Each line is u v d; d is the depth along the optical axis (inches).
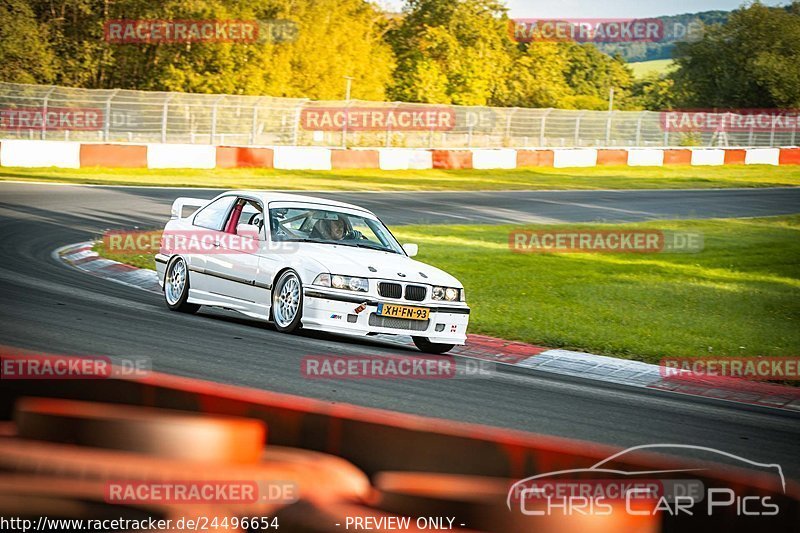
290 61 2662.4
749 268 849.5
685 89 3560.5
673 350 506.6
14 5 2277.3
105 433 124.4
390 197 1317.7
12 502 112.3
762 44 3412.9
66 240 770.2
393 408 305.4
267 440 147.1
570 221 1165.7
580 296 668.1
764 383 450.3
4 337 366.3
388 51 3206.2
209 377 324.8
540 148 2288.4
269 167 1598.2
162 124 1748.3
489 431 134.9
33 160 1385.3
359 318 440.5
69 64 2345.0
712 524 112.3
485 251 850.8
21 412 133.3
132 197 1112.8
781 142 2706.7
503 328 534.9
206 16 2273.6
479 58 3395.7
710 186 1868.8
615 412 340.2
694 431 318.0
